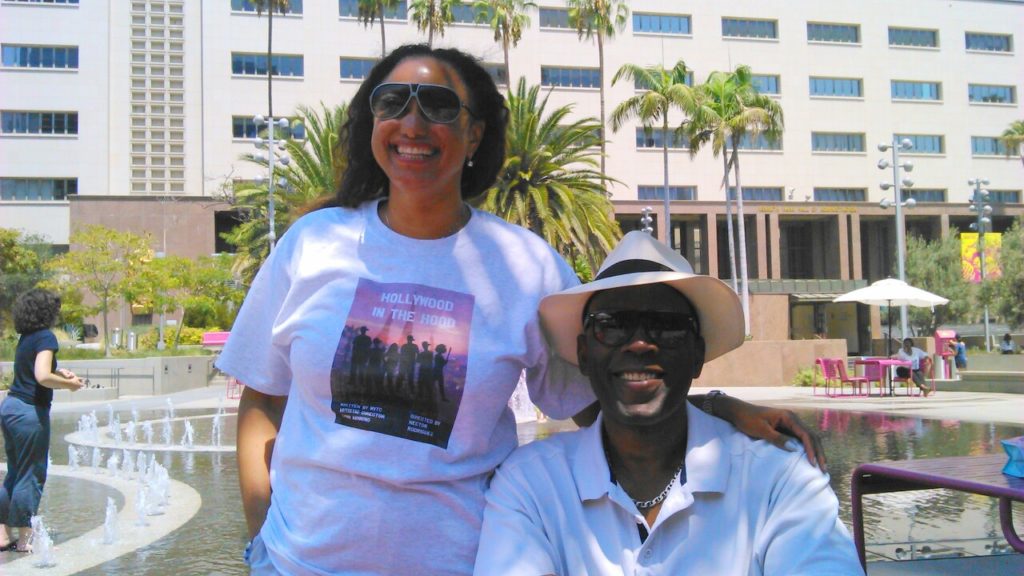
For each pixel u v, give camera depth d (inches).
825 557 76.4
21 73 1911.9
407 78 88.4
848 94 2285.9
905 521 237.9
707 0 2196.1
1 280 1421.0
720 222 2219.5
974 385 913.5
